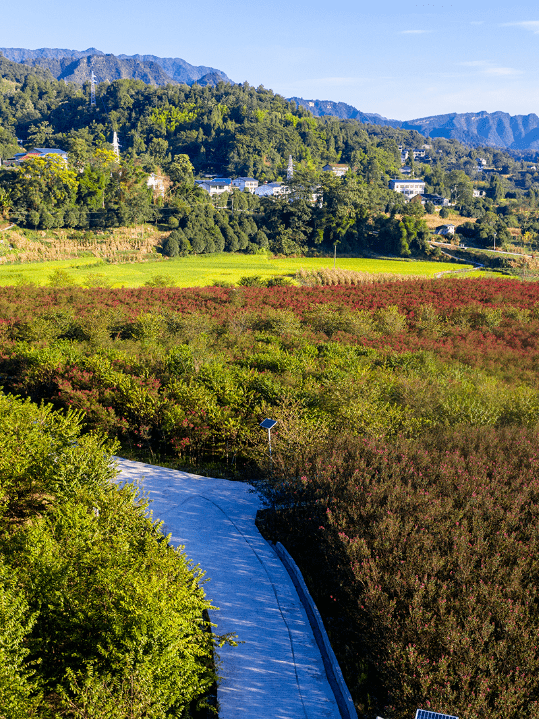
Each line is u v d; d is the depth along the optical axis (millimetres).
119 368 25797
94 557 9969
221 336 38219
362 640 10367
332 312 44875
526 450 15844
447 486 13242
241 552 14016
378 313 46906
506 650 8586
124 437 21688
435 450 15500
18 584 9578
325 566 12703
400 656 8727
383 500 12656
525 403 21859
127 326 38969
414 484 13508
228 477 18891
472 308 48594
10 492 14125
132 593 8836
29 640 8719
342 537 10992
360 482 13125
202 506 16438
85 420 21625
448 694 7969
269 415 19438
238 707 9359
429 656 8805
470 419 20188
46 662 8984
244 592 12398
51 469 14211
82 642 8812
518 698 8031
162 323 39469
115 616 8523
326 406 20531
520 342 40469
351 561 10508
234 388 22188
